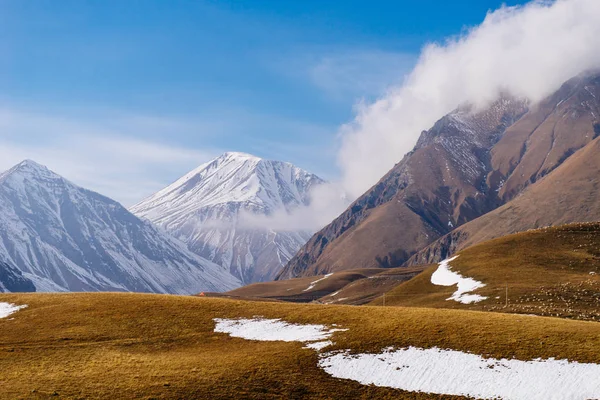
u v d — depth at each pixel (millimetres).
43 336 68375
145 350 63781
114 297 87562
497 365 55031
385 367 56406
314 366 57344
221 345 65125
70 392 49781
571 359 54688
